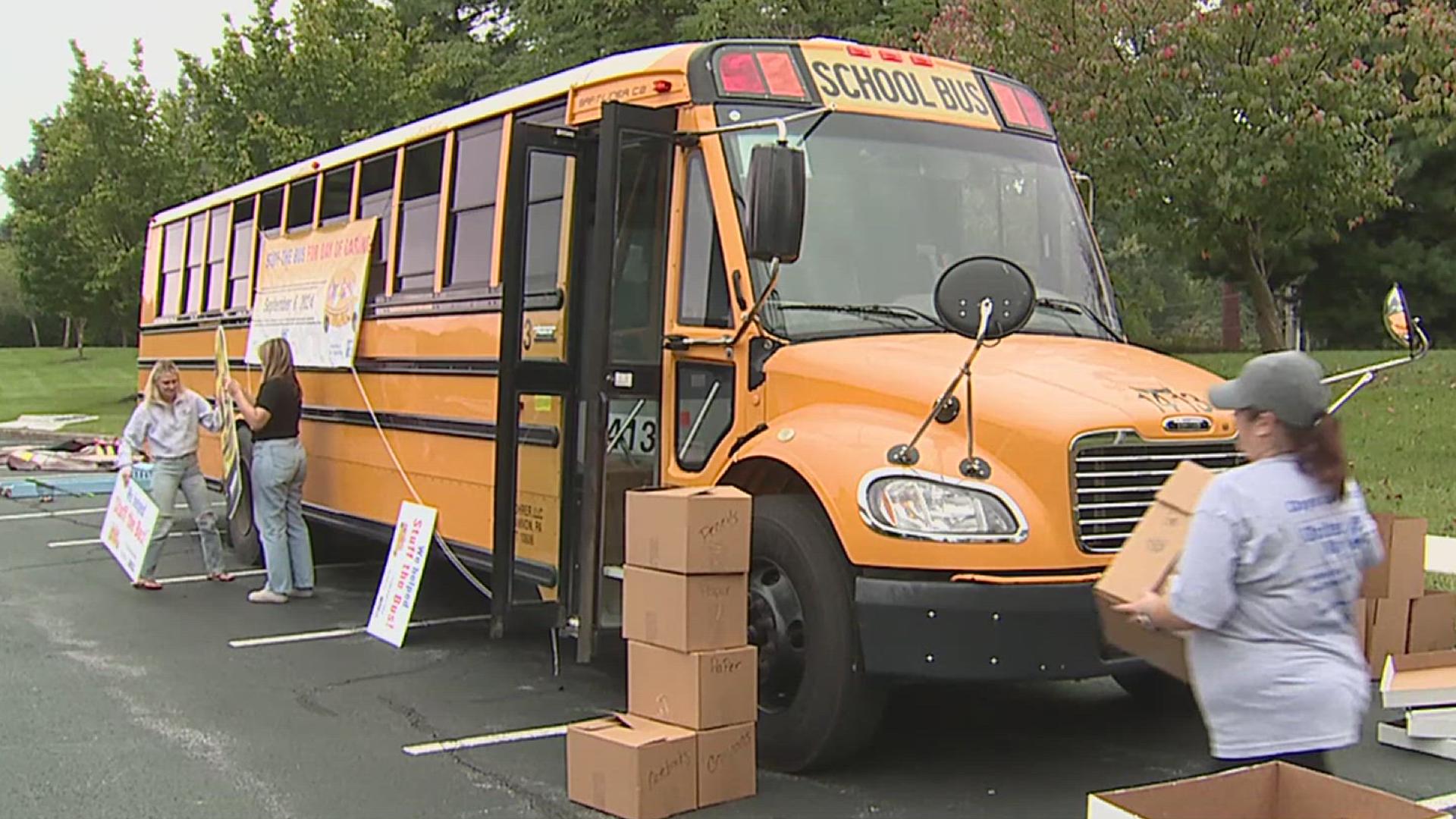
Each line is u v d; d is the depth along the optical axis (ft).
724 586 18.01
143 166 100.42
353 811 18.13
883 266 21.03
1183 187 47.03
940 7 60.59
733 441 20.36
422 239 28.53
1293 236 52.26
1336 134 44.52
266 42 88.53
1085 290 22.77
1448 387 59.77
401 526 28.17
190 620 30.48
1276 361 12.17
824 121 21.44
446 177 27.50
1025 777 19.38
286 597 32.48
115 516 36.42
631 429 22.53
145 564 34.04
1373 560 12.39
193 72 88.79
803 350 19.79
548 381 23.08
